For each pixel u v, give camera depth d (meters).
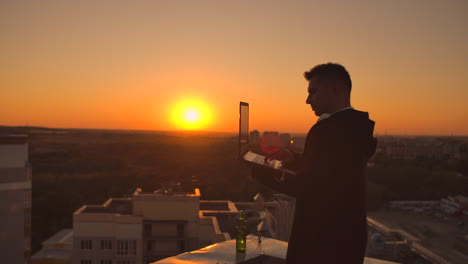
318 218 1.48
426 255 21.75
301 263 1.51
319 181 1.47
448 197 61.81
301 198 1.56
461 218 58.06
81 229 24.97
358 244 1.50
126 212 27.67
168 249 25.50
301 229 1.54
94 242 25.02
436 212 61.06
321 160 1.47
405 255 22.12
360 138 1.50
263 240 3.52
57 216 45.31
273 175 1.58
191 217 25.77
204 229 25.86
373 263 3.09
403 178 62.50
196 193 26.58
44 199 45.06
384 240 23.27
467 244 45.47
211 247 3.31
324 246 1.47
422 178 62.88
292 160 1.74
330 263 1.46
